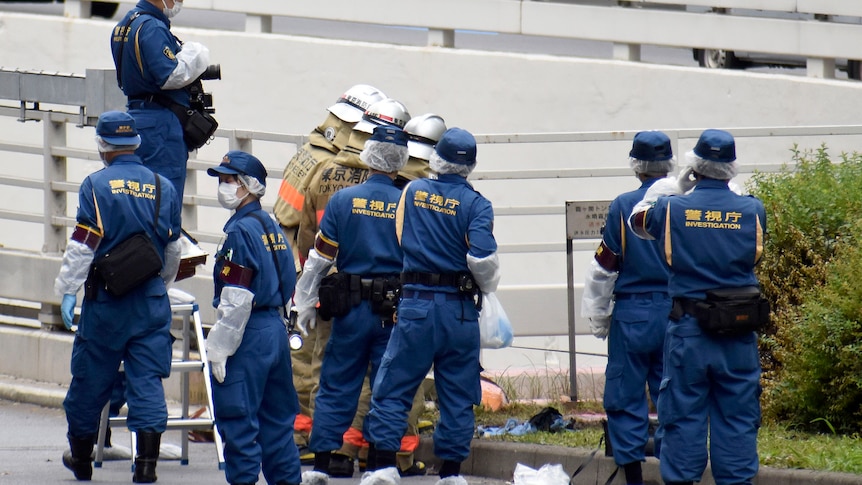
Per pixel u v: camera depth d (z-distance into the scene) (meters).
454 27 59.50
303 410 35.56
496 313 31.44
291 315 33.16
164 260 30.78
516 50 68.50
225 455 28.42
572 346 39.56
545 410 36.16
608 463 31.92
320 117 61.25
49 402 42.88
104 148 30.14
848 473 28.81
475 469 34.38
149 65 33.16
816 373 34.69
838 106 53.59
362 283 31.38
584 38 58.09
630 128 57.00
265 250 28.44
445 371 30.41
